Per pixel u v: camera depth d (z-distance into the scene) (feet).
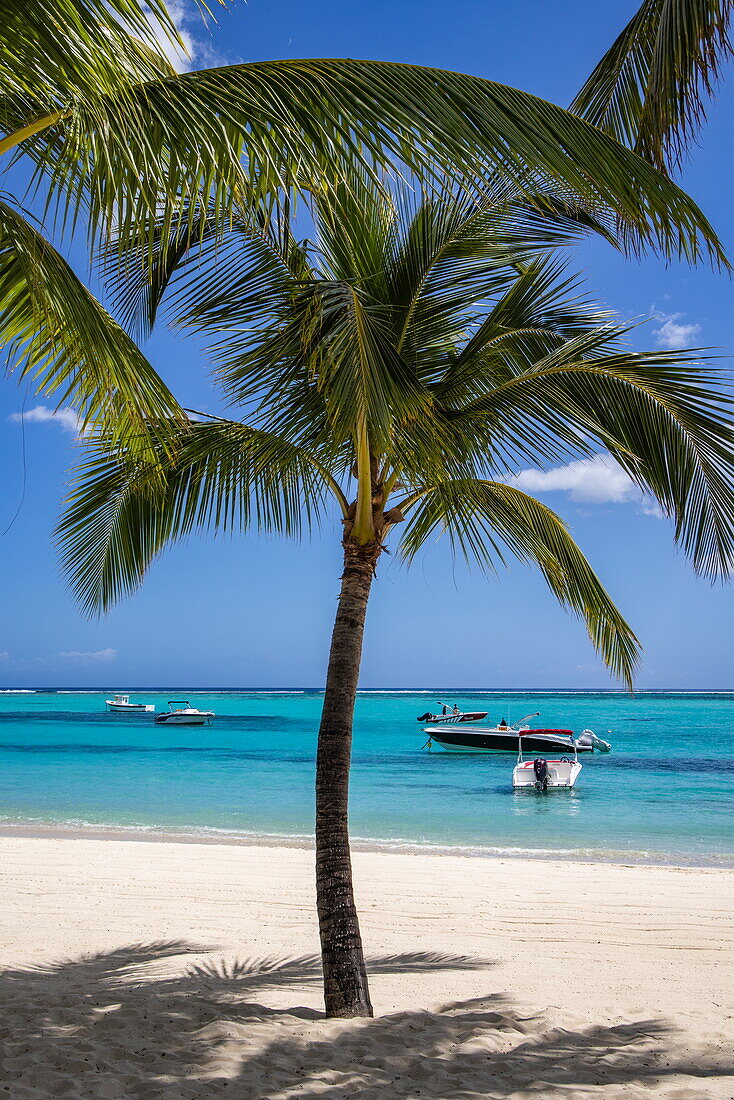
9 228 10.19
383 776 86.28
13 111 10.68
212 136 9.37
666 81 16.26
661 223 11.03
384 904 30.01
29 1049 12.64
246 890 32.14
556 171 9.73
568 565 20.83
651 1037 15.05
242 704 350.64
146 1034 13.78
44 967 20.79
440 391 17.90
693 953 24.26
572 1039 14.62
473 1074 12.19
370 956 23.29
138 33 8.82
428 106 9.39
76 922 26.81
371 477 17.89
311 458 18.07
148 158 9.02
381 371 12.30
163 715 189.26
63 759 104.83
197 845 43.01
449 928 26.84
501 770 92.68
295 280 15.74
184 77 9.51
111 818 56.18
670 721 213.46
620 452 17.65
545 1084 11.89
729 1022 16.67
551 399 17.80
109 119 8.82
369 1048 13.20
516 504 20.06
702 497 16.87
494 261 17.22
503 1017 15.80
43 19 8.28
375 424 11.68
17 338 13.35
